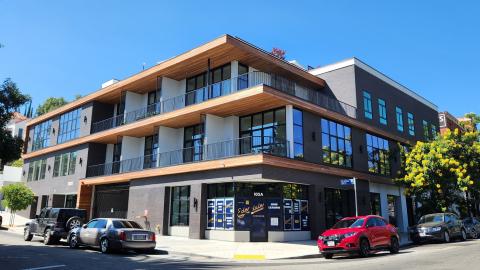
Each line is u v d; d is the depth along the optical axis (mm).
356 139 27844
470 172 27031
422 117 37906
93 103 34094
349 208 26031
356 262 12594
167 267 11641
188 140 27547
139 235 15930
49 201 36812
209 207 22734
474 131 28625
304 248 17891
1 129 15547
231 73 24656
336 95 28984
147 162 30375
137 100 32062
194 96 27250
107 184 31688
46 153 39438
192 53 24219
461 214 29109
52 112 39781
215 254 15953
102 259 13734
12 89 15398
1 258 13227
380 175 29047
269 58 24859
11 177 47500
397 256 14344
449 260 12031
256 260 14594
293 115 22625
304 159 22547
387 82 32719
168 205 25359
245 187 21844
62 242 21031
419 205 34250
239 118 25281
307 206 22938
